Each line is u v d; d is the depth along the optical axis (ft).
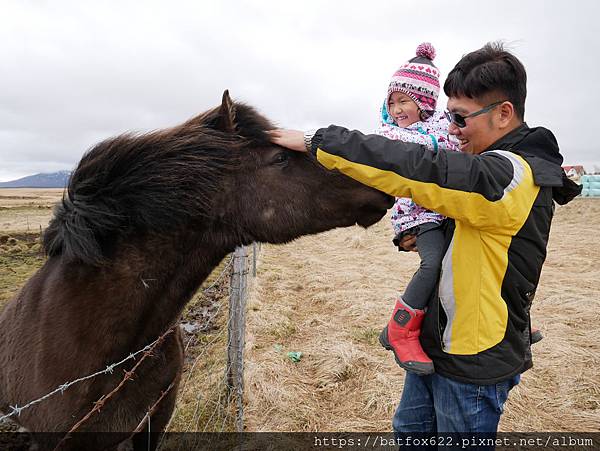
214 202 6.61
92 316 6.14
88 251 6.01
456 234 5.21
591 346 16.92
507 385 5.41
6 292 26.04
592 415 12.62
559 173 4.99
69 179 6.49
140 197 6.12
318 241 45.83
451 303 5.26
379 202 6.81
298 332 19.36
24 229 60.95
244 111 6.96
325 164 5.24
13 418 7.60
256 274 29.17
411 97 8.18
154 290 6.48
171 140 6.39
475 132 5.41
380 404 13.25
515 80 5.11
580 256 33.45
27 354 6.51
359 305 21.83
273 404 13.25
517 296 5.09
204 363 15.75
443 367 5.42
